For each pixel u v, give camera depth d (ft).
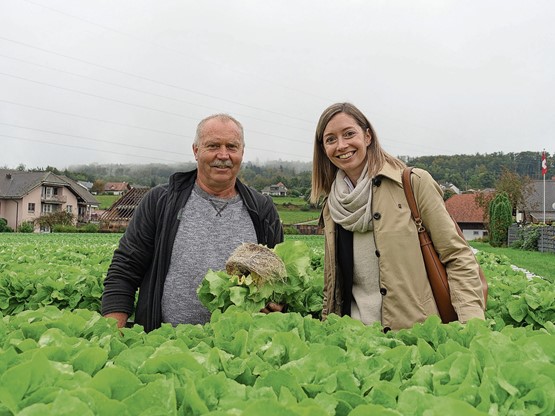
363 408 5.39
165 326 10.57
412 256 13.34
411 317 13.17
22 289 22.15
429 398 5.83
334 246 14.58
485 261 37.73
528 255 107.45
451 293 13.12
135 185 442.50
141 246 15.17
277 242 16.49
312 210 262.88
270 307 13.46
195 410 5.90
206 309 14.80
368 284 14.08
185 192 15.48
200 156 15.06
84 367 7.43
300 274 13.85
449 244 13.19
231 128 15.01
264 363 7.52
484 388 6.16
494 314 16.66
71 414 5.20
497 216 160.04
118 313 14.61
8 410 5.84
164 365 7.14
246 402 6.03
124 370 6.31
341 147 13.82
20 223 252.01
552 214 252.42
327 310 14.69
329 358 7.66
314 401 5.79
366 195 13.71
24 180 261.24
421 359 8.17
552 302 15.88
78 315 10.46
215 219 15.35
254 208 15.83
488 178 367.66
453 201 252.62
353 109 14.02
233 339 9.52
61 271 23.99
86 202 290.15
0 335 9.52
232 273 13.30
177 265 14.88
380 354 8.54
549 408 6.21
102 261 34.22
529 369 6.47
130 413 5.79
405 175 13.60
